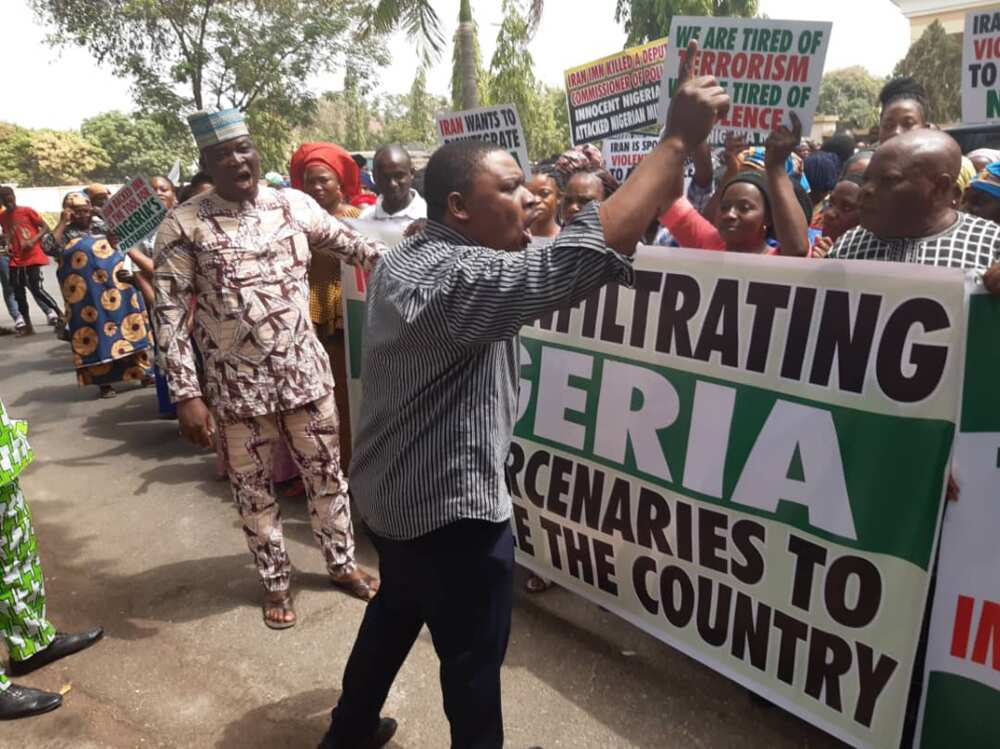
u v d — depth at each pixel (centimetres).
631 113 475
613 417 265
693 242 303
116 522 414
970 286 180
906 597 196
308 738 249
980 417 183
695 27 282
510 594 190
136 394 661
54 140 4200
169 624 316
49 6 1477
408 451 175
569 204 367
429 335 160
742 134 282
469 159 166
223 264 282
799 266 211
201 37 1572
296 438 309
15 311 941
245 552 375
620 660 277
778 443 220
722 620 242
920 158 219
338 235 311
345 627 308
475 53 1010
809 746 232
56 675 285
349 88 1703
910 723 222
